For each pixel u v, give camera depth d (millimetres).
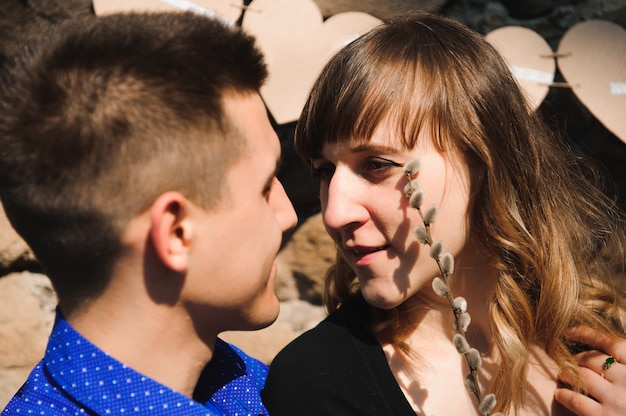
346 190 1220
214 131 949
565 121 1775
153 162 916
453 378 1289
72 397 945
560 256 1357
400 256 1223
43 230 944
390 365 1292
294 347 1332
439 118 1205
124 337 963
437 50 1255
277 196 1096
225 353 1186
